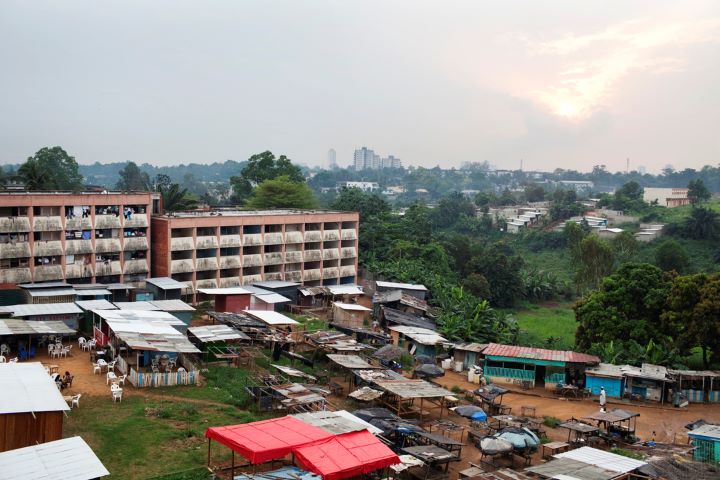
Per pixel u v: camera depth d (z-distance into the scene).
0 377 34.59
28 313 55.69
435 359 61.91
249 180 139.38
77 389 43.03
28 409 30.44
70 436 34.88
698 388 56.03
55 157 138.88
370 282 96.44
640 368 56.47
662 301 64.69
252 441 30.55
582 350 67.69
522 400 52.78
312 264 93.75
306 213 93.94
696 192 188.75
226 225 83.00
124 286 71.56
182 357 50.03
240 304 74.38
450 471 36.03
